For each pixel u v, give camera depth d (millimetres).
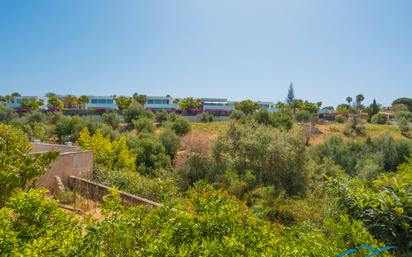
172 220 2191
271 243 2055
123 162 14312
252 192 10602
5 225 2012
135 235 2057
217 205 2533
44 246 1843
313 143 26781
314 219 4801
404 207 2607
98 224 2123
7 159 3223
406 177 3162
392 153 22062
